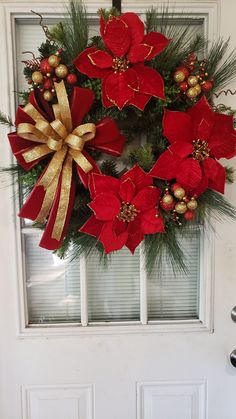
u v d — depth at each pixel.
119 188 0.83
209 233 1.01
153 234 0.90
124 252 1.05
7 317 1.04
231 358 1.04
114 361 1.06
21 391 1.06
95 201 0.82
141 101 0.82
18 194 0.99
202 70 0.85
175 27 0.95
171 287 1.07
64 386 1.06
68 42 0.83
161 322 1.06
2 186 0.99
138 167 0.82
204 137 0.83
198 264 1.06
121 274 1.06
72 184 0.84
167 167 0.82
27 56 0.98
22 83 0.98
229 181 0.93
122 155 0.93
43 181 0.82
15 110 0.97
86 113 0.83
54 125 0.80
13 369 1.05
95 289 1.06
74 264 1.05
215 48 0.92
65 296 1.06
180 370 1.07
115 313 1.08
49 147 0.81
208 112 0.82
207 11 0.96
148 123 0.90
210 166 0.84
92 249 0.96
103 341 1.05
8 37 0.95
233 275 1.04
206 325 1.05
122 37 0.80
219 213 0.98
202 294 1.05
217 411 1.08
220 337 1.06
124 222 0.84
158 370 1.07
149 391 1.08
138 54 0.80
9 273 1.02
